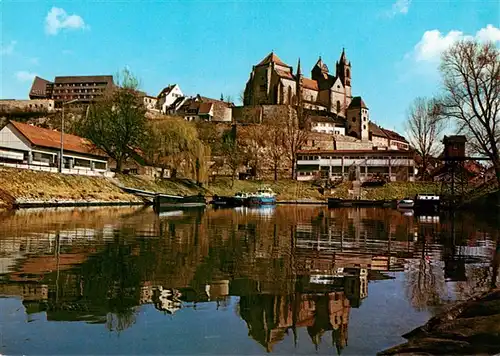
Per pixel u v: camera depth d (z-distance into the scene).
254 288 11.48
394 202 75.38
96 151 73.38
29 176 49.09
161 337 7.86
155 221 33.09
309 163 107.69
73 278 12.27
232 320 8.84
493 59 49.78
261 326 8.48
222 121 146.75
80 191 54.22
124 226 27.91
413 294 11.08
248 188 95.19
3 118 129.62
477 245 21.09
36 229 24.64
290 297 10.64
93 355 7.05
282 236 24.17
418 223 35.69
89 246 18.55
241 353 7.19
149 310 9.43
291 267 14.50
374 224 34.34
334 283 12.23
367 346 7.52
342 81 185.00
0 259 15.16
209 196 81.50
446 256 17.53
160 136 73.12
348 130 164.25
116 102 71.25
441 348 6.94
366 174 104.00
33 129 64.81
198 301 10.20
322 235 25.16
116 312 9.27
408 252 18.55
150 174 79.50
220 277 12.74
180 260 15.47
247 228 28.95
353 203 77.31
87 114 81.25
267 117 147.88
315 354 7.17
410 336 8.01
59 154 65.12
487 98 49.84
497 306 8.72
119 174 68.81
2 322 8.52
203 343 7.60
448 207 60.22
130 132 70.38
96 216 36.22
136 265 14.40
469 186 70.62
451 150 62.56
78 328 8.29
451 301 10.41
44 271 13.20
